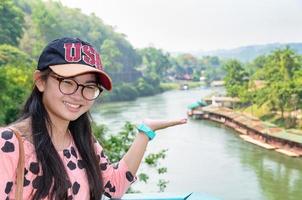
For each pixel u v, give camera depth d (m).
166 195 2.39
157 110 81.75
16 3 108.38
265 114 66.00
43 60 1.74
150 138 2.17
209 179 33.94
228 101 81.38
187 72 176.88
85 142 1.91
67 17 127.06
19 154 1.63
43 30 97.00
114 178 2.08
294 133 49.69
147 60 149.12
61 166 1.71
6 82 26.42
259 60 113.69
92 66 1.74
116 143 8.20
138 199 2.36
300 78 64.19
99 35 128.62
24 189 1.64
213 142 50.66
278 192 30.94
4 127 1.69
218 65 197.50
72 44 1.74
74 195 1.77
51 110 1.76
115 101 100.19
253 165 38.97
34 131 1.69
